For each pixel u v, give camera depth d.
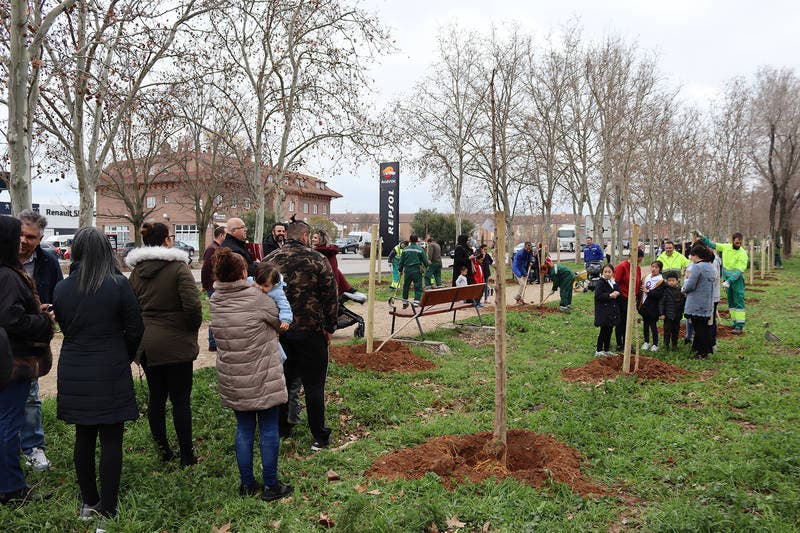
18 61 8.88
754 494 4.15
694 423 5.84
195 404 6.20
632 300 7.71
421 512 3.65
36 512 3.86
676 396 6.79
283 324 4.29
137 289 4.57
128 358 3.88
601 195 32.56
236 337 4.07
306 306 5.07
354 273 30.05
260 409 4.07
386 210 21.22
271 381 4.13
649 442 5.27
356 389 6.81
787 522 3.69
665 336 9.77
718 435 5.50
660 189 40.06
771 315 14.18
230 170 34.84
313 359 5.16
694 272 8.87
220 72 17.86
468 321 12.37
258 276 4.35
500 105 24.95
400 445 5.22
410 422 5.97
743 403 6.44
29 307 3.89
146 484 4.32
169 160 32.09
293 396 5.50
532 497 4.02
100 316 3.72
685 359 8.90
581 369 8.10
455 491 4.09
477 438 5.13
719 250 11.88
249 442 4.23
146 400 6.21
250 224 47.66
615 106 30.89
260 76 18.64
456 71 28.56
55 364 8.36
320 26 18.55
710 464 4.66
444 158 28.67
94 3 12.05
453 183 31.27
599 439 5.35
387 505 3.88
